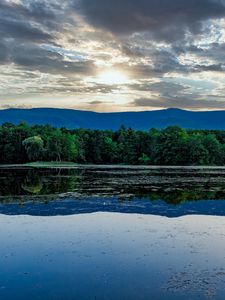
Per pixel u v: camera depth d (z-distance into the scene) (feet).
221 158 335.67
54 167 278.46
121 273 40.24
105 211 75.36
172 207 80.64
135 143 364.38
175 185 126.11
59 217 68.90
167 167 288.92
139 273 40.24
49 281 38.34
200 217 69.56
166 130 352.69
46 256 45.65
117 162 376.27
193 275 39.68
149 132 396.98
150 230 58.59
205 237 54.19
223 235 55.52
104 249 48.26
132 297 34.71
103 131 432.25
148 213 73.56
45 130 406.62
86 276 39.50
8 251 47.57
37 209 77.15
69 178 159.74
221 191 108.58
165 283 37.63
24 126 380.78
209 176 172.96
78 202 86.79
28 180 147.84
